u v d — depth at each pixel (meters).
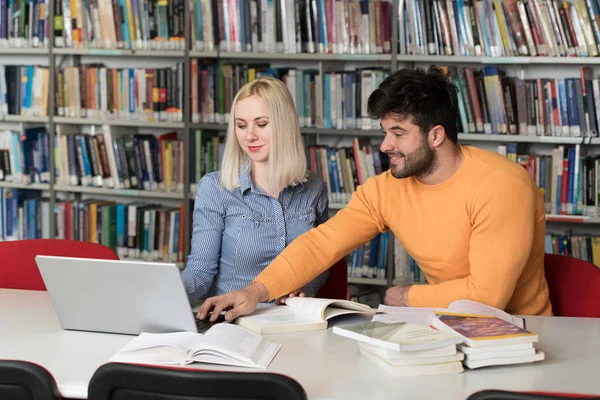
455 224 2.06
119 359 1.61
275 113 2.27
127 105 4.02
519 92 3.58
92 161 4.09
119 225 4.11
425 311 1.92
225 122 3.90
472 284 1.96
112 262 1.74
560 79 3.59
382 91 2.00
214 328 1.76
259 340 1.73
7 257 2.39
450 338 1.58
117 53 3.96
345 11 3.72
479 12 3.59
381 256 3.83
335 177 3.83
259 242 2.32
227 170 2.31
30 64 4.38
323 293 2.49
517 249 1.95
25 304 2.10
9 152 4.15
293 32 3.78
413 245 2.17
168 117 3.97
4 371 1.38
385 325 1.70
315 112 3.79
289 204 2.38
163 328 1.81
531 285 2.16
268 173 2.34
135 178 4.08
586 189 3.56
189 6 3.85
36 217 4.22
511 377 1.55
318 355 1.67
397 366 1.55
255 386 1.31
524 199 1.98
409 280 3.81
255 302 1.96
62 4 4.02
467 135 3.64
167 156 4.00
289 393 1.30
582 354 1.70
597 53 3.48
